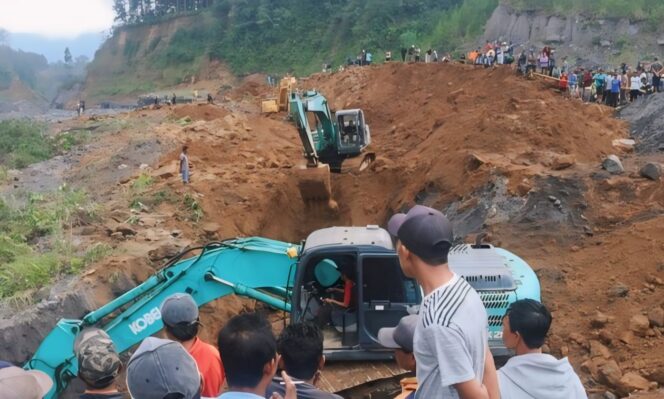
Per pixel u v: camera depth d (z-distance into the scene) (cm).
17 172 2270
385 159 2314
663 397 893
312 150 2122
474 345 333
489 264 1017
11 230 1495
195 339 580
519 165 1747
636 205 1455
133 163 2278
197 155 2378
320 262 917
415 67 3550
